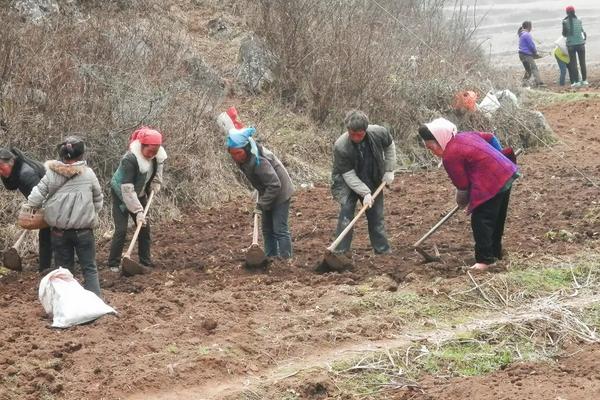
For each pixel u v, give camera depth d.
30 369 8.00
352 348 8.66
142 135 10.72
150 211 13.70
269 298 9.86
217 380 8.04
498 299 9.80
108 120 14.11
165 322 9.14
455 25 22.62
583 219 12.62
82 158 9.86
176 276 10.80
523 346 8.76
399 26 20.55
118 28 16.50
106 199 13.50
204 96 16.33
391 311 9.48
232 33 19.73
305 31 18.00
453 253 11.43
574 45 26.58
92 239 9.70
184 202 14.35
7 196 12.86
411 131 17.56
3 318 9.34
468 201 10.52
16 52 14.34
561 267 10.51
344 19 18.62
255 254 10.81
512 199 14.16
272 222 11.37
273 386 7.95
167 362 8.20
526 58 26.66
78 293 9.24
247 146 10.66
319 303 9.65
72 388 7.78
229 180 15.19
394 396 7.88
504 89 20.72
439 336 8.89
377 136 10.96
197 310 9.45
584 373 8.17
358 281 10.36
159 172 11.08
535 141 18.33
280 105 17.47
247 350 8.51
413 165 17.05
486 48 31.44
